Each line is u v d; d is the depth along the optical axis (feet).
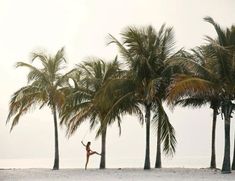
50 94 143.84
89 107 145.28
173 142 130.62
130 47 133.28
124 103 132.46
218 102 141.18
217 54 116.57
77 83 146.51
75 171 135.64
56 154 148.36
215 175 113.80
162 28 136.46
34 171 137.69
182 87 114.32
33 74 142.31
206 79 118.62
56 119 148.77
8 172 132.77
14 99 142.10
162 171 129.18
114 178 107.14
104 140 148.77
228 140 120.78
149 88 126.00
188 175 113.91
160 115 131.54
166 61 132.77
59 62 147.33
